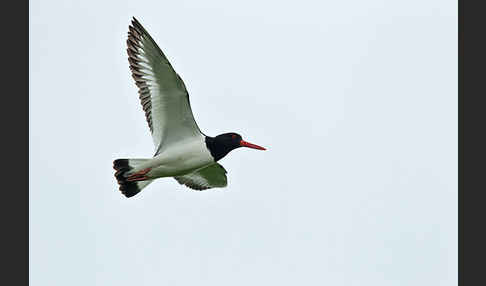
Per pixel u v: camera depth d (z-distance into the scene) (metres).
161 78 14.42
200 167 15.60
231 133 15.73
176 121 15.08
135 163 15.40
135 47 14.32
